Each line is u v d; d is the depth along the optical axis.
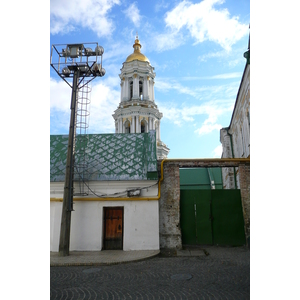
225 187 23.00
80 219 12.41
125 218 12.43
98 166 13.41
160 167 13.62
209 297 6.01
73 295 6.32
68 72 12.71
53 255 11.11
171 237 12.73
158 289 6.63
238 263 9.43
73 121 12.28
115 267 9.26
